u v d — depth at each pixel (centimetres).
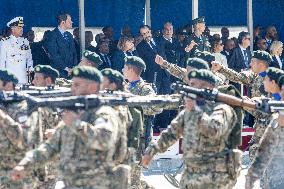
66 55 4897
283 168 2459
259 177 2462
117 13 5759
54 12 5522
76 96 2175
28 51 4831
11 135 2456
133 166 2731
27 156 2202
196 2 5900
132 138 2716
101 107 2181
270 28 5888
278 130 2444
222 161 2483
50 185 2759
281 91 2580
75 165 2173
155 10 5922
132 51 4988
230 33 6222
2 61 4756
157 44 5091
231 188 2527
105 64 4925
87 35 5188
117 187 2205
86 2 5656
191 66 3288
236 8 6216
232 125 2484
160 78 5050
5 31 4853
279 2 6306
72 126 2125
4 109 2525
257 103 2469
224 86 2583
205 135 2453
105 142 2123
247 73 3619
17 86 2812
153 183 4078
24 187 2569
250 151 3272
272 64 5259
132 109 2708
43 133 2808
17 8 5400
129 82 3334
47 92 2623
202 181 2478
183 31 5272
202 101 2458
